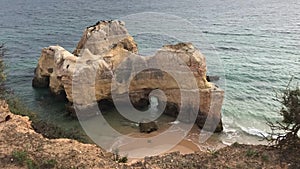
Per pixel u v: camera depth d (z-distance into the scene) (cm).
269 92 3456
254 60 4456
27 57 4419
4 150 1316
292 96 1391
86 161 1293
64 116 2781
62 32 5894
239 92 3419
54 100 3134
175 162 1310
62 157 1302
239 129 2694
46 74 3350
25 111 2014
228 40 5394
